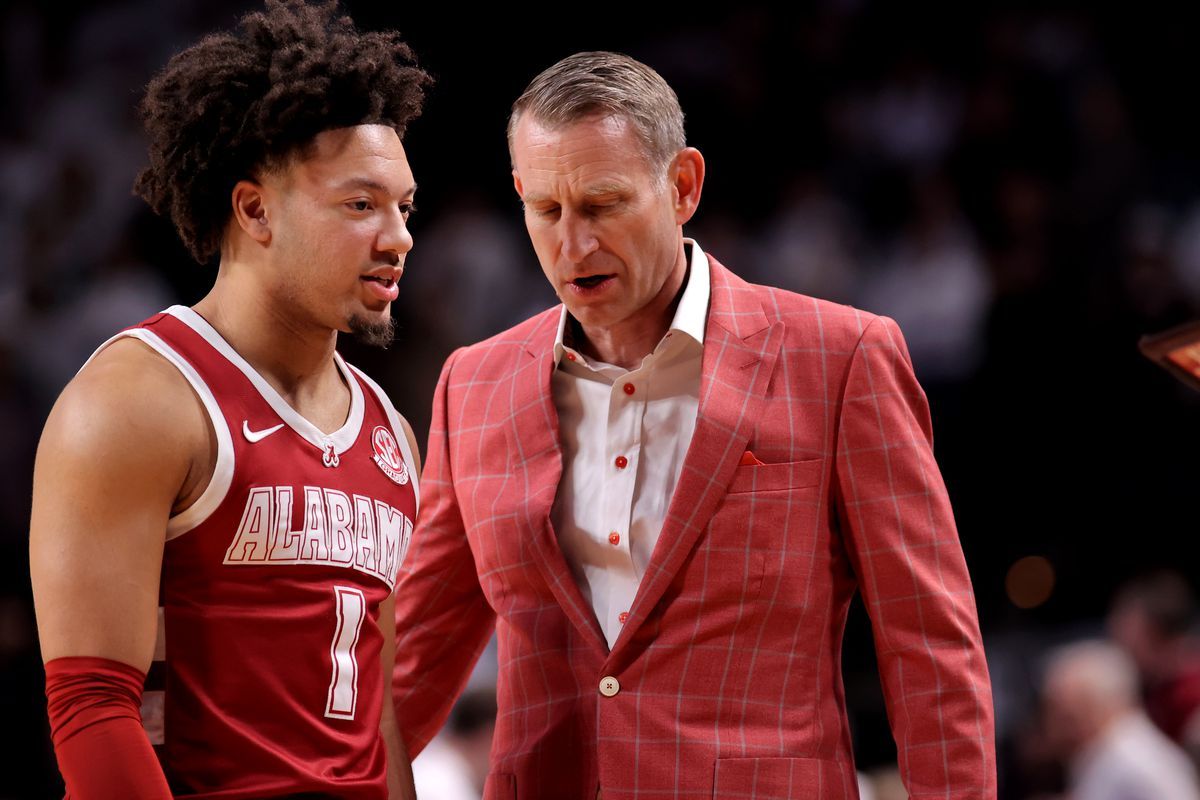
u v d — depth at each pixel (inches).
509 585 324.2
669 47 1130.0
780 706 304.7
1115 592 815.1
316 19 305.6
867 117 1081.4
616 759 301.6
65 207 990.4
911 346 958.4
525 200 307.3
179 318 288.0
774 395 314.3
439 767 579.5
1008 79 1062.4
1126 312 875.4
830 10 1126.4
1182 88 1087.0
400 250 293.6
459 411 342.3
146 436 267.3
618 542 311.7
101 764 252.2
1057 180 1014.4
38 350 914.7
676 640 303.9
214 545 276.4
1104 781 664.4
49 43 1066.1
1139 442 847.1
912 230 988.6
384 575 304.7
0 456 855.1
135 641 261.6
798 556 307.3
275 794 273.6
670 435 316.8
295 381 298.5
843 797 309.0
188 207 295.9
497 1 1109.1
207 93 289.0
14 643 704.4
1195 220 987.9
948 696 303.9
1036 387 867.4
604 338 325.1
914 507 310.3
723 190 1074.7
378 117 296.2
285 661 280.7
